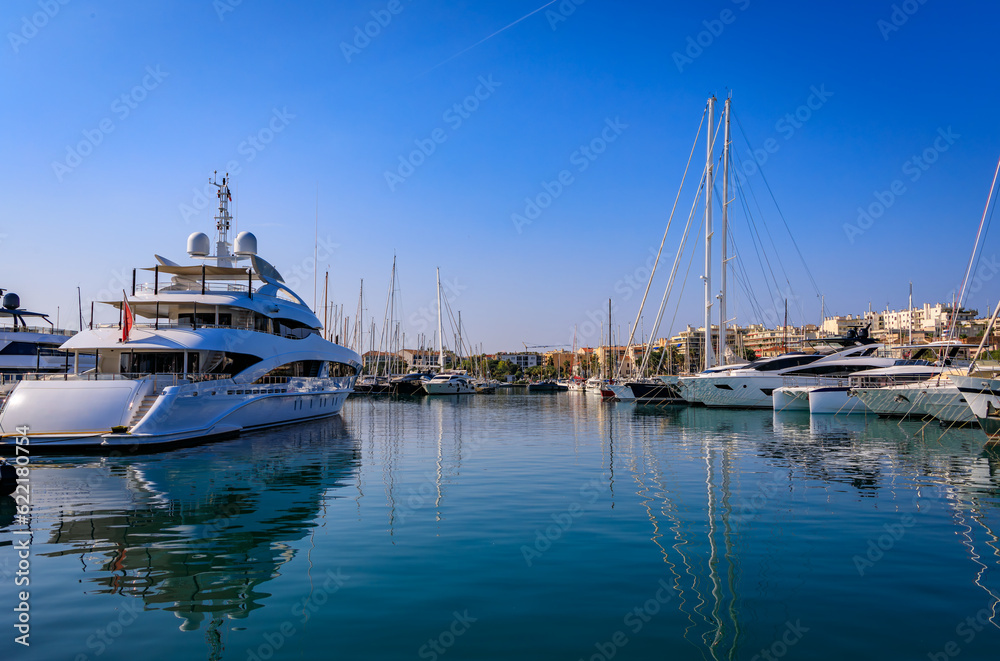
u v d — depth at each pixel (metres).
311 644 6.80
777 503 13.48
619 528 11.44
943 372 33.19
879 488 15.10
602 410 46.38
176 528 11.41
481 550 10.11
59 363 41.91
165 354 26.42
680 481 16.12
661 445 23.97
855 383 38.44
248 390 26.50
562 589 8.42
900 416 35.38
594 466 18.62
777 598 8.12
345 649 6.69
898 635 7.06
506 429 31.05
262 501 13.66
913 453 21.30
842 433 28.14
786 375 42.03
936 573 9.04
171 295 27.22
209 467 18.03
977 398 23.61
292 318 32.09
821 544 10.45
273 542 10.55
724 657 6.54
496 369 169.12
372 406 54.28
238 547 10.25
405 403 59.75
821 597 8.16
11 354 39.56
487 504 13.41
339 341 73.62
